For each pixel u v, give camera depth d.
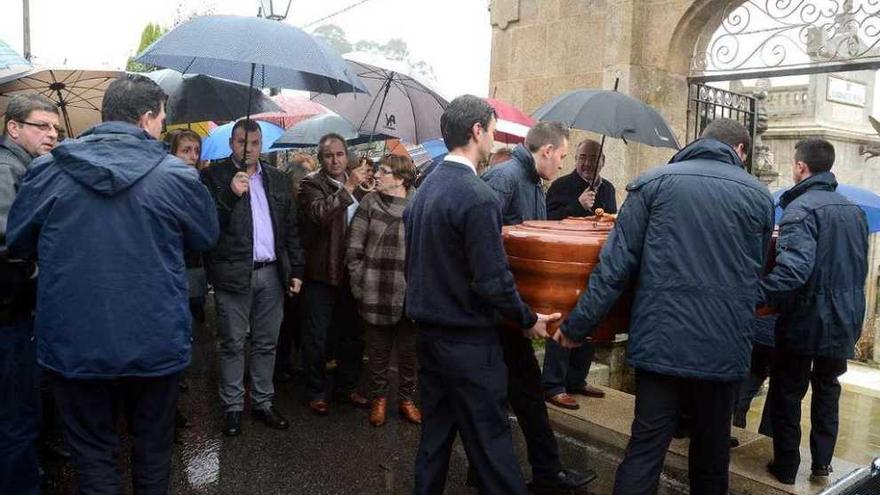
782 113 14.24
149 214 2.51
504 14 7.27
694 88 6.35
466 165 2.76
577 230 3.05
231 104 4.53
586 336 2.79
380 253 4.23
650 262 2.71
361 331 4.68
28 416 2.94
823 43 5.41
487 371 2.77
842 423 6.79
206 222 2.70
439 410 2.91
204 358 5.71
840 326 3.41
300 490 3.48
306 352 4.50
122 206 2.47
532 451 3.40
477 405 2.77
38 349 2.55
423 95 5.40
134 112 2.61
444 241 2.71
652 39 6.24
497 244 2.64
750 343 2.73
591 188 4.92
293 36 3.38
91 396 2.56
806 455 4.00
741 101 6.90
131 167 2.49
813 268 3.37
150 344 2.49
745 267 2.69
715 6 5.89
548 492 3.44
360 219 4.30
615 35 6.31
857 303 3.48
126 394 2.69
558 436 4.25
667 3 6.11
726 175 2.71
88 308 2.44
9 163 2.85
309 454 3.89
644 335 2.71
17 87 4.26
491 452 2.78
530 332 2.85
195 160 4.31
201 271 4.62
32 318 2.93
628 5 6.21
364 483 3.57
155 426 2.66
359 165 4.71
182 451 3.87
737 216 2.66
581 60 6.68
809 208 3.37
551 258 2.82
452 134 2.80
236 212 3.92
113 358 2.45
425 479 2.88
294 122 7.37
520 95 7.21
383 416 4.34
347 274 4.55
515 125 5.61
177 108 4.45
